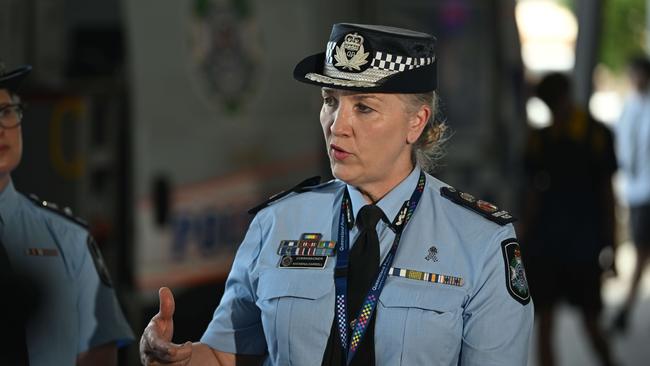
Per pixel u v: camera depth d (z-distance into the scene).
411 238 6.14
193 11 11.67
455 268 6.05
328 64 6.10
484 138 16.45
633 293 18.86
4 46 10.25
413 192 6.26
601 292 14.52
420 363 5.90
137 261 11.13
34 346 6.82
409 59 6.01
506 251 6.10
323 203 6.37
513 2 17.06
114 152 10.98
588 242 14.33
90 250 7.19
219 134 12.05
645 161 19.69
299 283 6.08
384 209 6.20
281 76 12.91
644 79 20.30
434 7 15.34
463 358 6.08
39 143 10.59
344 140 6.02
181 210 11.62
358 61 5.99
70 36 10.71
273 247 6.30
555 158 14.38
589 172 14.38
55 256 6.99
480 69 16.42
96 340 7.13
